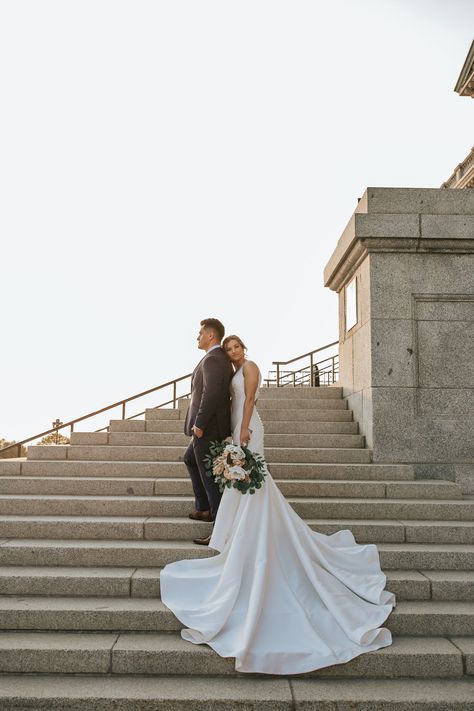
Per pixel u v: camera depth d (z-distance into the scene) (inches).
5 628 174.7
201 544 208.2
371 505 232.8
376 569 194.9
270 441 302.8
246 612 171.9
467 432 282.5
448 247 287.3
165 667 160.6
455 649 164.2
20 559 203.2
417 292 288.0
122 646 163.5
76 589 188.5
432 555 203.3
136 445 307.0
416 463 280.2
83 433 310.0
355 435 300.7
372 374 285.4
